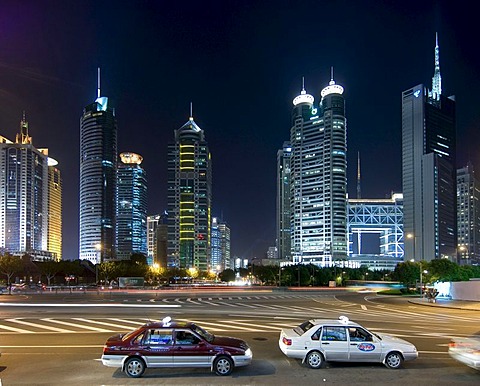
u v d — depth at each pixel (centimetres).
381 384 1398
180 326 1554
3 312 3675
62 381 1435
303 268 13638
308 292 8056
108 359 1491
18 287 10425
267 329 2641
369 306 4675
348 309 4231
